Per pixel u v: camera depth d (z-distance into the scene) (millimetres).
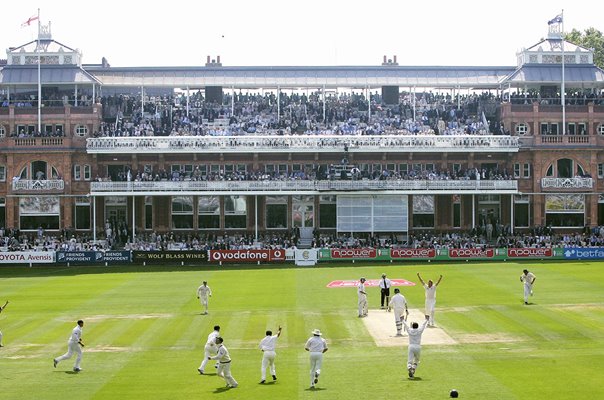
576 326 45688
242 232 94812
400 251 81562
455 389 31922
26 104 97625
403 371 35625
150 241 89688
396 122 100875
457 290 60375
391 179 92125
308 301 56375
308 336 44625
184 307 55094
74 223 94438
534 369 35562
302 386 33125
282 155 95562
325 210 94750
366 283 64688
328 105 104938
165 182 91188
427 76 106312
